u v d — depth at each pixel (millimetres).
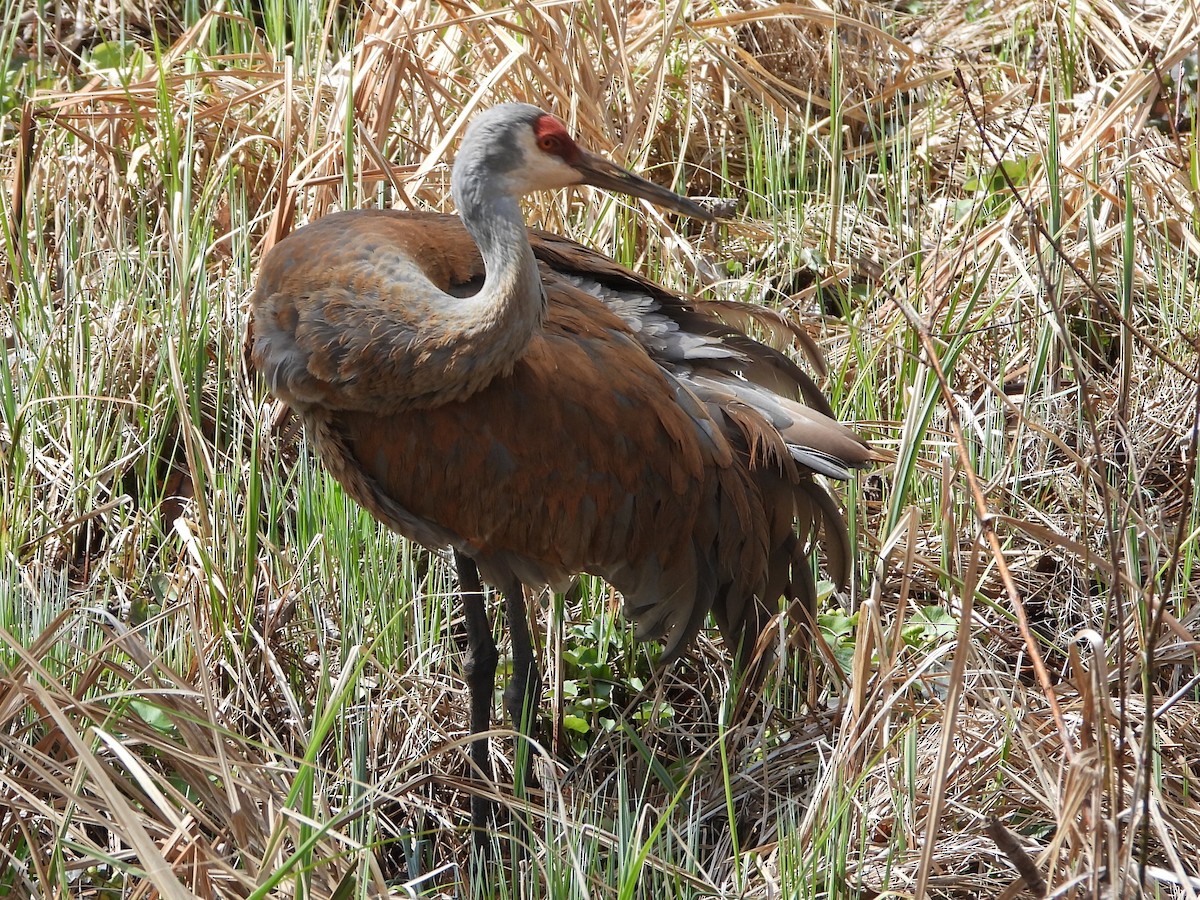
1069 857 5980
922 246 10938
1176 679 7824
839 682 7922
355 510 8461
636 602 7852
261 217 10492
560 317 7371
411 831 7445
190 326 9391
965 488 8703
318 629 7914
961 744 7297
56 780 6188
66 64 12461
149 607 8008
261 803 6633
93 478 8703
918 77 12430
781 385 8289
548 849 6535
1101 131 10688
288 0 12648
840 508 8891
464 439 7125
